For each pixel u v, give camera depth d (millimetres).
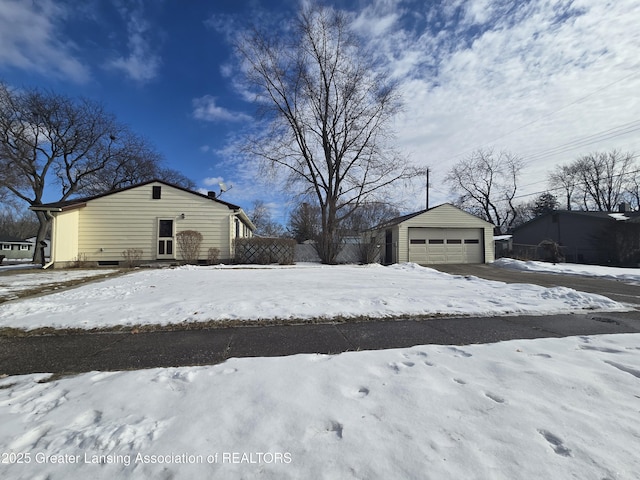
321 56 18578
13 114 18312
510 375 2639
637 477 1502
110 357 3287
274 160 19016
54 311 5051
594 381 2512
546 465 1591
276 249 16266
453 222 19656
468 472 1552
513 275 12570
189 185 36594
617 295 7258
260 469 1594
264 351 3447
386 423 1972
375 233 21438
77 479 1535
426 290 7156
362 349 3498
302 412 2104
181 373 2756
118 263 14727
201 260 15391
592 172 33594
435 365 2906
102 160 22391
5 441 1812
